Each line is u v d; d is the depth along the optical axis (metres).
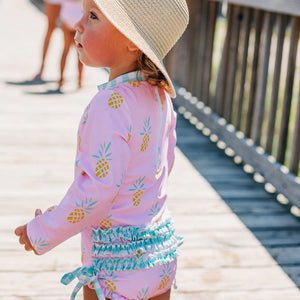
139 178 1.76
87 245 1.83
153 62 1.71
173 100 6.65
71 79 7.67
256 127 4.64
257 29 4.62
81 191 1.66
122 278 1.75
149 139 1.77
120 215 1.76
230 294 2.85
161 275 1.81
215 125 5.39
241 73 4.90
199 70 5.93
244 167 4.88
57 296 2.75
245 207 4.00
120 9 1.62
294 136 4.02
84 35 1.72
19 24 11.96
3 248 3.17
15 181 4.19
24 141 5.11
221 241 3.43
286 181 4.07
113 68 1.79
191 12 6.07
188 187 4.31
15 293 2.75
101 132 1.66
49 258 3.10
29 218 3.58
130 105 1.71
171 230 1.87
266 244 3.43
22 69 8.08
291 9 3.91
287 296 2.87
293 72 4.10
